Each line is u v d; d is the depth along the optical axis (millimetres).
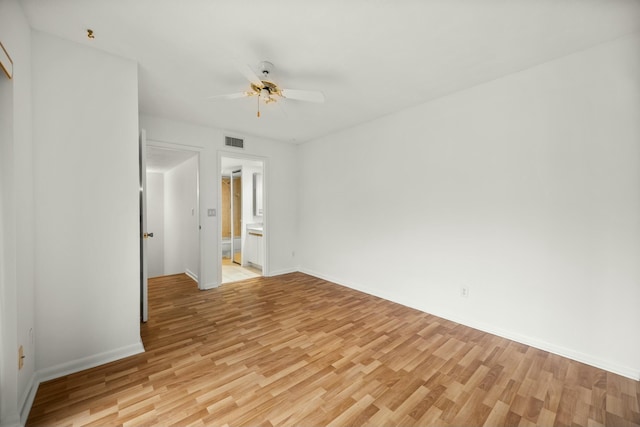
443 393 1706
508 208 2430
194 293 3711
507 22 1749
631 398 1668
